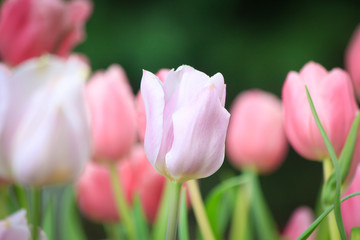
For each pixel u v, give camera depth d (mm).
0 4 2807
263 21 4590
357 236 815
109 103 1009
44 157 769
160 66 4355
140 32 4410
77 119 775
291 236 1159
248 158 1145
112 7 4461
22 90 768
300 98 865
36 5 1003
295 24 4539
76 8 1026
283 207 4371
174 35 4410
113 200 1122
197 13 4535
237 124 1149
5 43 1010
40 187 781
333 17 4543
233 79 4543
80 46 4371
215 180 3570
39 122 768
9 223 781
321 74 872
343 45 4508
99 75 1033
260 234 1078
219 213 1095
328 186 837
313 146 865
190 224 2307
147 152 783
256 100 1146
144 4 4496
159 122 772
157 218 1098
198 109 768
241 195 1069
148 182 1093
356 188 881
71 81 773
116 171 1020
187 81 781
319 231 988
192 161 772
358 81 1094
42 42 1011
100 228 2926
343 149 827
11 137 769
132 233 1001
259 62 4504
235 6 4602
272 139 1139
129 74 4379
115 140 1013
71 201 1110
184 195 883
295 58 4441
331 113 859
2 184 910
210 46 4531
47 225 946
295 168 4387
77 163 778
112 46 4383
